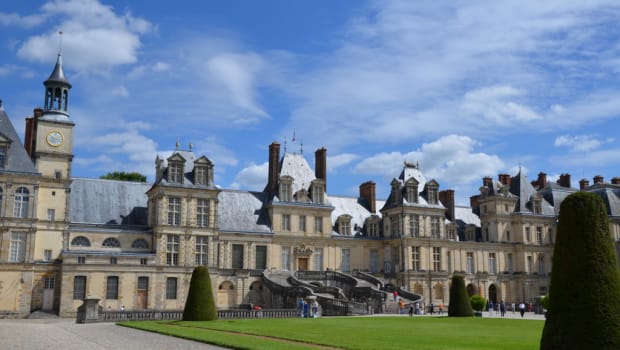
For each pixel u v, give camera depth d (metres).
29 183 66.62
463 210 102.00
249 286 78.00
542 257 99.50
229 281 77.31
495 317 61.91
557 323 22.67
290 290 69.19
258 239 81.81
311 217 86.25
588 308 22.08
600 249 22.75
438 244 91.06
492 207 98.50
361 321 49.25
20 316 63.47
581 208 23.30
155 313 52.66
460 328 41.88
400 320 51.84
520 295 96.50
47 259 68.12
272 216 83.62
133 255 70.19
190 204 75.19
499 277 96.44
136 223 76.94
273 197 84.62
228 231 79.88
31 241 65.62
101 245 72.12
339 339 31.14
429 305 80.38
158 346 28.27
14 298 63.84
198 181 76.75
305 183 88.38
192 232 74.69
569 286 22.69
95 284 67.44
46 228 68.56
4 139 66.06
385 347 27.39
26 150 75.06
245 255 80.81
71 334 35.78
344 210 93.38
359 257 90.00
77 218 73.06
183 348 27.34
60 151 71.31
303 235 85.00
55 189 70.00
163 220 73.44
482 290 94.62
